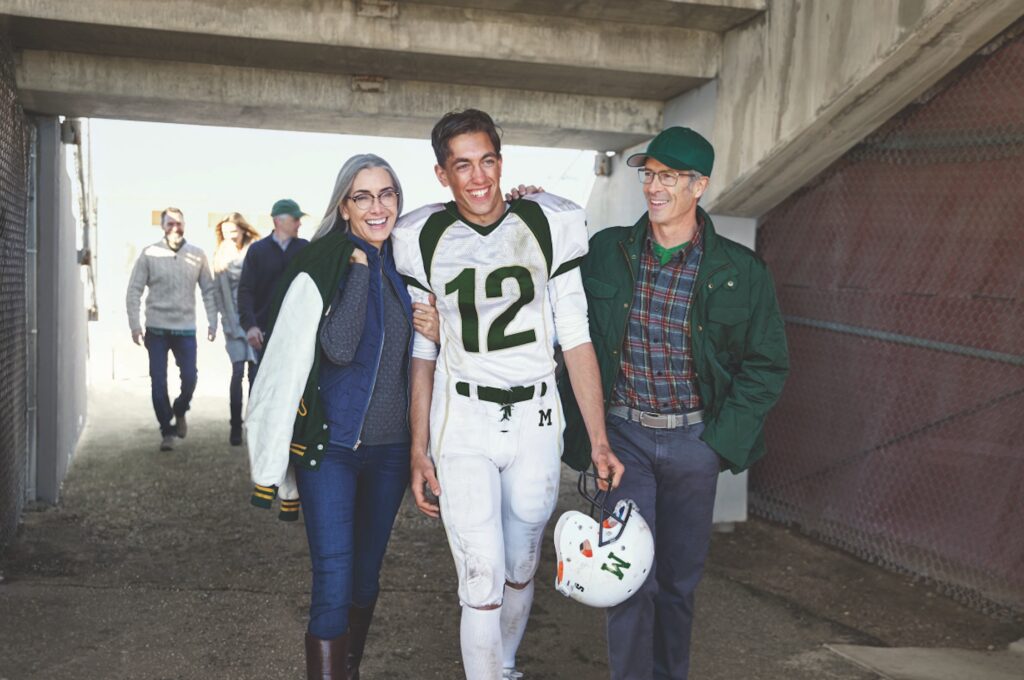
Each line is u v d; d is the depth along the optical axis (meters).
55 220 5.49
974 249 4.48
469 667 2.73
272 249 6.77
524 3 4.55
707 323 2.94
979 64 4.34
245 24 4.43
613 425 3.05
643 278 2.99
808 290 5.46
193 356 7.45
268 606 4.16
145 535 5.13
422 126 5.70
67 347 6.31
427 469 2.84
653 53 4.95
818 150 4.60
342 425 2.80
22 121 4.94
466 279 2.73
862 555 5.09
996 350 4.37
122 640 3.72
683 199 2.88
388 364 2.87
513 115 5.50
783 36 4.54
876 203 5.00
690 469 2.99
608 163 6.60
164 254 7.23
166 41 4.56
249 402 2.74
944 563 4.62
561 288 2.88
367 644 3.77
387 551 4.97
